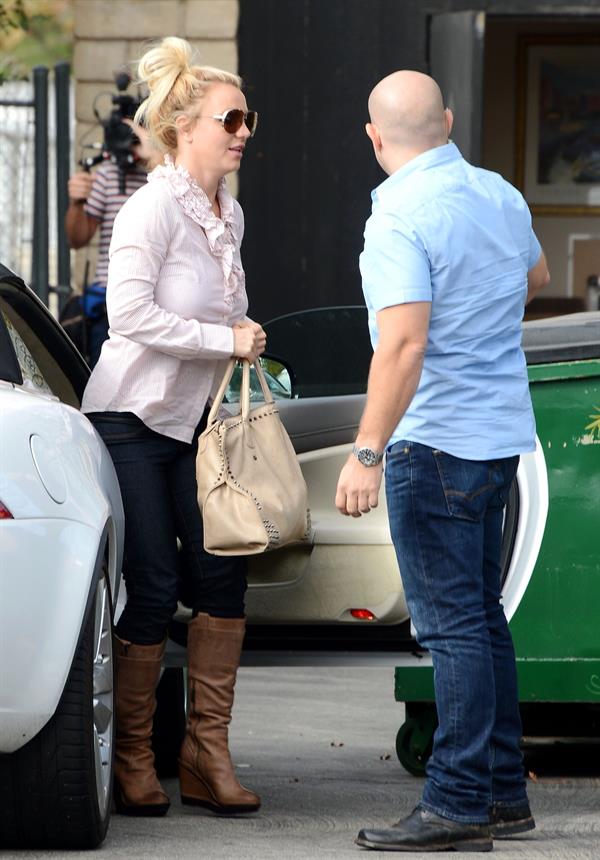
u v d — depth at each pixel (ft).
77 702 35.24
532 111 107.45
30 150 89.51
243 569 41.04
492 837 38.19
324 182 89.15
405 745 47.21
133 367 40.01
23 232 90.07
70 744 35.19
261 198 89.30
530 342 43.70
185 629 43.62
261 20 88.48
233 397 45.19
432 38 88.28
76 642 34.35
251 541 38.52
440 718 36.86
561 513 43.65
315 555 41.93
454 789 36.65
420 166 37.01
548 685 43.75
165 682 46.50
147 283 39.34
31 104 88.33
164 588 40.37
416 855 36.32
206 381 40.52
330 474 43.27
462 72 88.02
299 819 40.63
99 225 77.56
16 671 33.30
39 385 39.68
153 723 46.52
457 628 36.70
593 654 43.73
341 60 88.53
